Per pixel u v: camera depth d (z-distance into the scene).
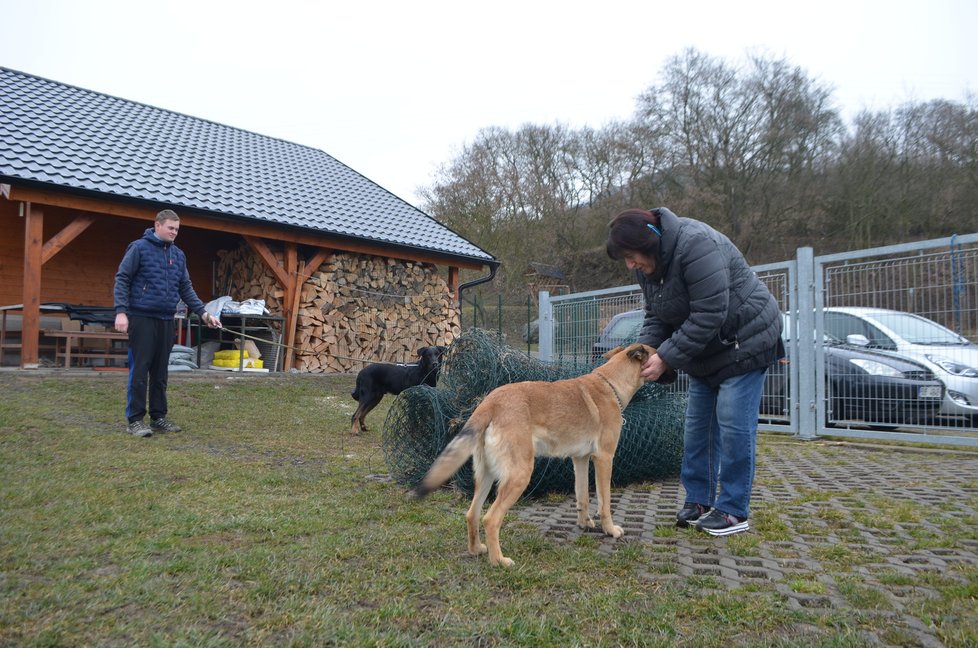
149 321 6.59
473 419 3.49
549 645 2.29
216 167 13.61
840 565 3.20
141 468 5.04
